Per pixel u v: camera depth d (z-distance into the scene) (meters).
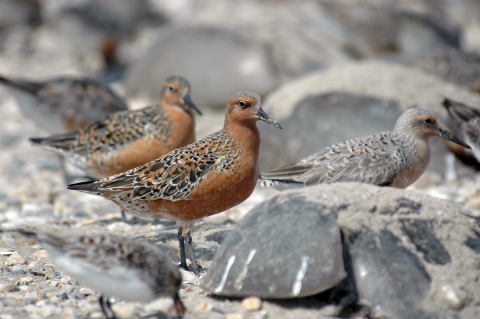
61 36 26.97
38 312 8.73
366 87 16.97
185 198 10.82
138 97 23.72
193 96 22.31
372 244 8.73
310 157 12.47
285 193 9.66
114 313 8.59
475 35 32.62
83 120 18.59
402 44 28.30
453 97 17.17
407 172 12.45
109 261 7.99
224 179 10.80
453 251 8.76
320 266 8.50
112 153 14.04
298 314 8.54
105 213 14.55
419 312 8.30
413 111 12.80
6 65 26.84
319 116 16.66
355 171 12.07
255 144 11.00
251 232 9.23
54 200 15.39
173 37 23.22
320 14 27.73
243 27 23.12
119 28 26.88
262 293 8.74
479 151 15.80
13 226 12.77
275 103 17.83
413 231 8.86
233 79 21.83
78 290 9.66
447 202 9.38
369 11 27.53
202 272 10.66
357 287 8.55
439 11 31.64
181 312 8.50
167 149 14.09
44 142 14.80
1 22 27.45
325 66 22.66
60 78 19.14
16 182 16.64
